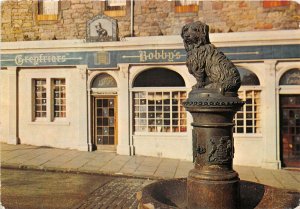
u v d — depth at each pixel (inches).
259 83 522.6
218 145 183.9
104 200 328.8
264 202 189.5
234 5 529.3
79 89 580.1
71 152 565.0
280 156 518.6
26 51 594.6
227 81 182.7
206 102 181.6
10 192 348.5
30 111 607.5
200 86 193.2
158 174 442.9
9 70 606.5
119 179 422.0
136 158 539.8
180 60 539.5
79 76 578.6
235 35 515.5
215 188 180.7
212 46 193.0
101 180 414.0
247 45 513.7
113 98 581.6
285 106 518.9
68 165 474.3
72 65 579.8
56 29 591.8
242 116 528.7
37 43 587.5
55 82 605.6
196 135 189.9
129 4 567.2
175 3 555.5
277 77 510.6
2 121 622.5
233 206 182.4
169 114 559.5
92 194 349.7
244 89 521.3
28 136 609.9
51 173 445.1
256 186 205.9
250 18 524.7
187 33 195.8
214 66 186.1
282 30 502.9
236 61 518.9
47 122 599.5
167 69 557.0
